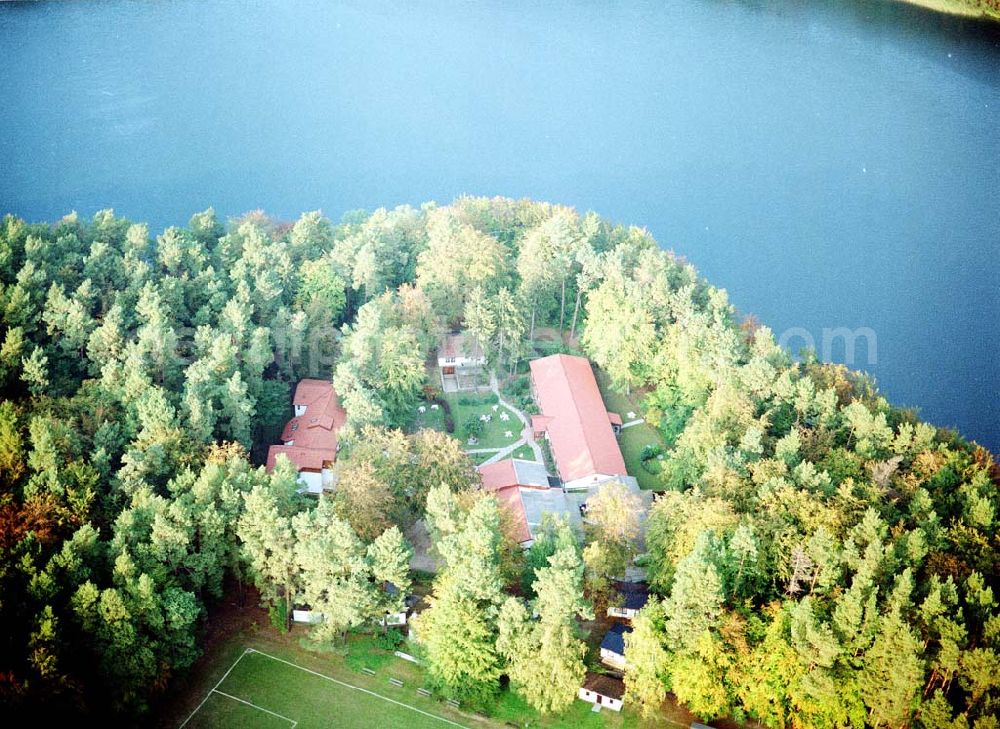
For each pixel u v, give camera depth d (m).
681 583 142.75
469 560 149.25
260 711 149.12
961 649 139.00
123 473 162.50
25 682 132.12
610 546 162.75
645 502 195.25
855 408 187.50
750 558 151.12
